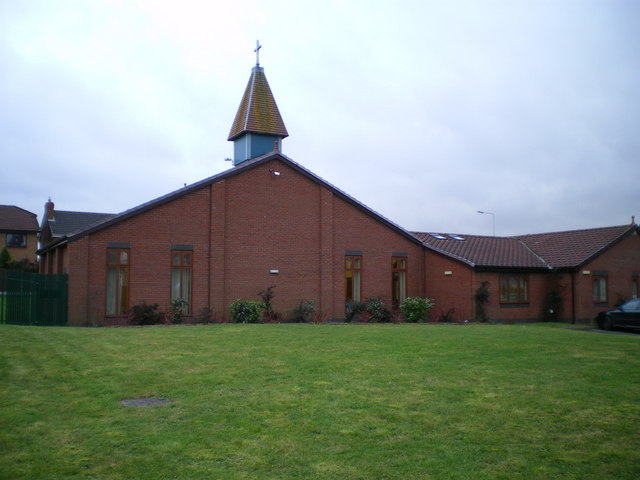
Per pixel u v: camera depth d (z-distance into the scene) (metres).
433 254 32.12
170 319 24.89
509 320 31.59
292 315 28.16
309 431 8.22
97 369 12.09
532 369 12.38
